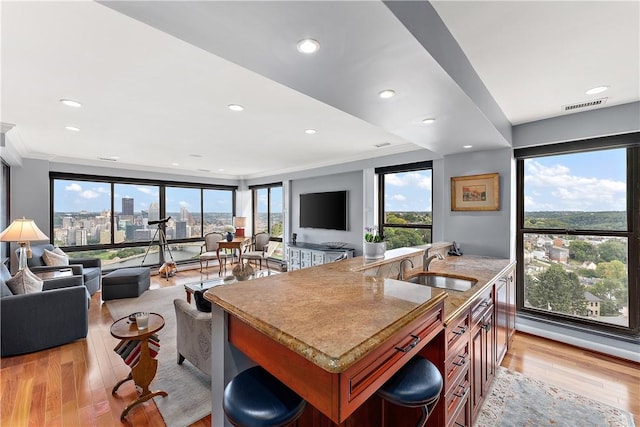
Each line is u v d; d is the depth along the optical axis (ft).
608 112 8.70
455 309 5.03
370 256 7.57
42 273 12.39
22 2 4.26
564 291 10.05
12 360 8.49
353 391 2.82
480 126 7.98
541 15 4.75
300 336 2.94
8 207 14.70
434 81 5.24
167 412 6.38
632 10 4.61
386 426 4.93
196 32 3.76
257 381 3.67
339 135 11.98
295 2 3.16
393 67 4.73
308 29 3.69
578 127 9.18
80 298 9.72
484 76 6.84
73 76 6.73
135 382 6.53
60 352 9.00
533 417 6.42
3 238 10.07
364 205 16.10
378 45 4.09
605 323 9.28
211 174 23.44
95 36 5.21
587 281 9.62
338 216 17.85
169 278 18.94
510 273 9.21
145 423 6.05
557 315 10.14
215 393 4.29
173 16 3.41
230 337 4.09
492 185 10.72
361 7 3.26
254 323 3.37
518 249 10.97
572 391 7.30
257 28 3.66
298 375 3.06
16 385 7.30
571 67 6.47
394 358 3.35
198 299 8.36
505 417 6.40
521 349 9.43
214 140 12.76
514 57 6.04
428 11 4.37
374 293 4.36
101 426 5.95
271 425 3.15
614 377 7.89
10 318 8.65
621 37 5.35
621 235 8.98
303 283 4.98
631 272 8.85
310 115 9.53
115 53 5.78
